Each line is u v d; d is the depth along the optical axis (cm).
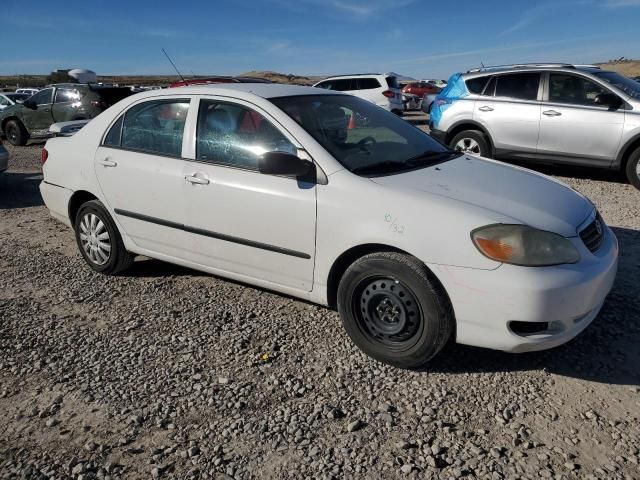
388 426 270
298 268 350
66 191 479
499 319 286
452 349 340
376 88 1750
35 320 393
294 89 409
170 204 401
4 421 282
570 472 236
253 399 295
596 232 326
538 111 802
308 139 345
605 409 278
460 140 890
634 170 747
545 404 284
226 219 372
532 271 280
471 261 288
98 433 271
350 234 319
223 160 377
